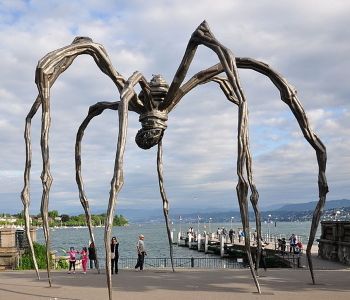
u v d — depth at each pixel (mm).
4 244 22406
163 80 12484
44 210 11547
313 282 12516
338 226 23844
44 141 11188
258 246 13414
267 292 11023
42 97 11164
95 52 11625
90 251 19062
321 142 11391
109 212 9164
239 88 9984
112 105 13266
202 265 38625
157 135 12383
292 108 11375
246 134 9797
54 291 11797
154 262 37750
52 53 11141
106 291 11656
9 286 12906
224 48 10297
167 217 15797
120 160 9406
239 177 9727
